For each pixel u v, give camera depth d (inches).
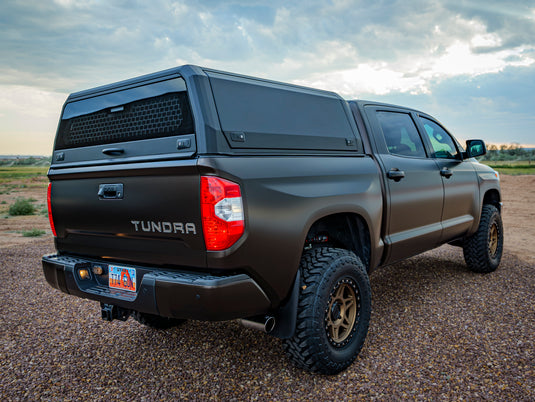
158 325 139.3
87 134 117.1
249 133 97.7
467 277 201.3
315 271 106.3
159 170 92.4
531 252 268.5
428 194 160.7
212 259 88.0
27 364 121.2
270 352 125.7
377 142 142.7
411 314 152.5
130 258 105.1
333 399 99.1
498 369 110.9
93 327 149.7
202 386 106.4
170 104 96.4
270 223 95.3
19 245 329.4
